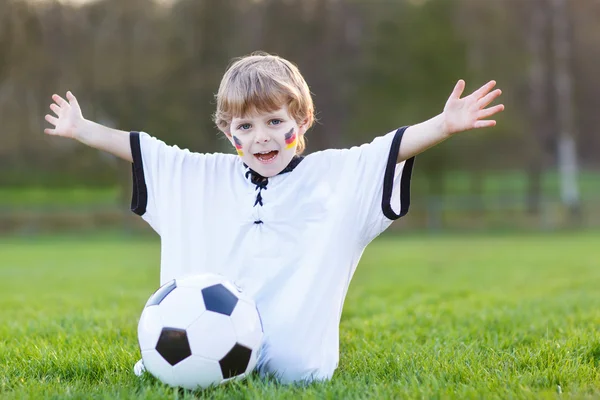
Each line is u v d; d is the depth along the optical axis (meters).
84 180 33.62
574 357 3.89
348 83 31.00
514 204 28.16
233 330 3.17
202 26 30.55
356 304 6.96
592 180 47.66
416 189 32.78
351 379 3.41
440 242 21.11
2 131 30.09
